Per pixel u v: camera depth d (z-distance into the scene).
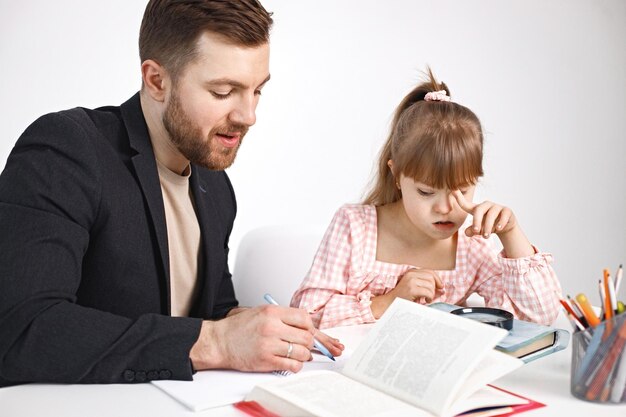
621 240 2.94
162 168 1.32
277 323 1.02
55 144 1.15
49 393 0.95
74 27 2.44
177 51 1.14
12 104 2.42
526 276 1.38
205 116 1.16
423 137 1.40
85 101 2.48
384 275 1.53
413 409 0.87
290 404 0.86
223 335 1.02
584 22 2.81
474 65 2.74
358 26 2.63
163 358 0.99
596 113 2.87
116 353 0.98
